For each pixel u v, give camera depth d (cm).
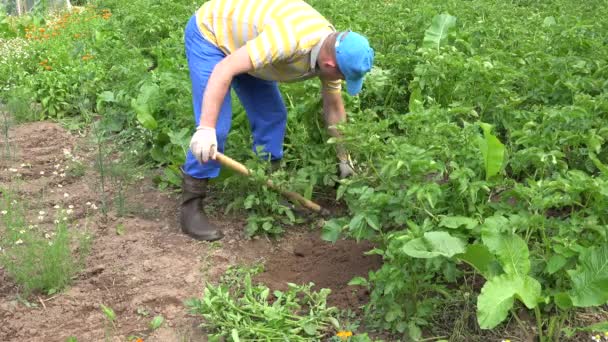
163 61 674
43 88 715
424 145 395
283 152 517
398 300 361
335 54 395
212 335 353
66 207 511
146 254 443
